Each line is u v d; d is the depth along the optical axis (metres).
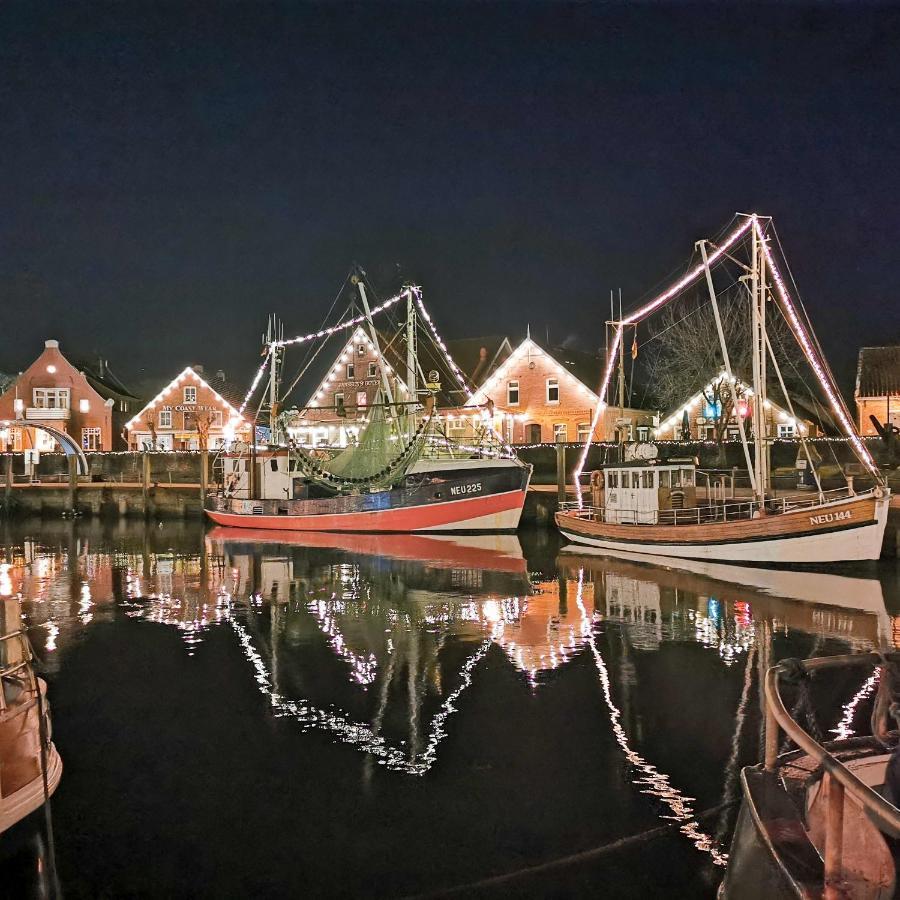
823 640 16.72
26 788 7.77
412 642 16.91
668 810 9.05
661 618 19.02
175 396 70.00
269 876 7.92
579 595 22.25
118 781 10.02
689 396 52.88
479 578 25.73
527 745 11.02
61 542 40.91
